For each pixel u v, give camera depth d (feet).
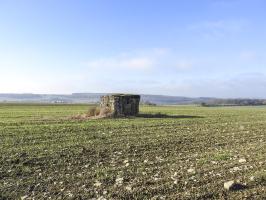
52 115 192.95
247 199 47.52
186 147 86.12
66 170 62.03
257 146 88.63
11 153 74.38
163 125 134.62
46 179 56.18
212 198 47.85
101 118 166.71
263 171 60.44
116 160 70.44
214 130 121.70
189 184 53.11
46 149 79.77
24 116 183.73
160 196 48.08
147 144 88.74
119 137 100.07
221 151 80.94
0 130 111.45
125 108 178.91
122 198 47.50
